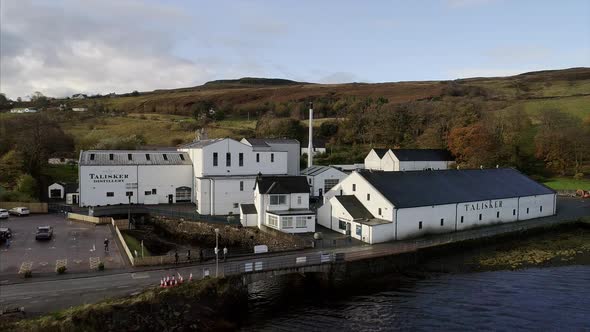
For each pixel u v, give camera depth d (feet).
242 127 591.78
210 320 119.85
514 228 219.82
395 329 119.96
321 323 124.67
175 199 272.92
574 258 183.42
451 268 171.32
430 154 379.76
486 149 363.97
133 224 227.81
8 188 290.35
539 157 386.93
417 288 150.51
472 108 458.50
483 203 227.40
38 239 179.01
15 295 115.65
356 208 204.54
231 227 210.38
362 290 150.30
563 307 132.36
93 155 264.93
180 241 216.33
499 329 118.62
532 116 497.46
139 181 264.52
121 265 144.46
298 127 532.73
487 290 147.43
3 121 431.43
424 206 201.46
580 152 369.30
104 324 105.29
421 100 631.15
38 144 349.20
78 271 137.08
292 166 307.37
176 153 284.00
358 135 504.43
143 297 113.50
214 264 147.95
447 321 124.16
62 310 105.81
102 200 257.55
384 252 169.17
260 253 164.55
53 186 293.64
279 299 143.54
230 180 244.83
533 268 170.71
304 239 183.32
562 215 258.98
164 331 112.06
